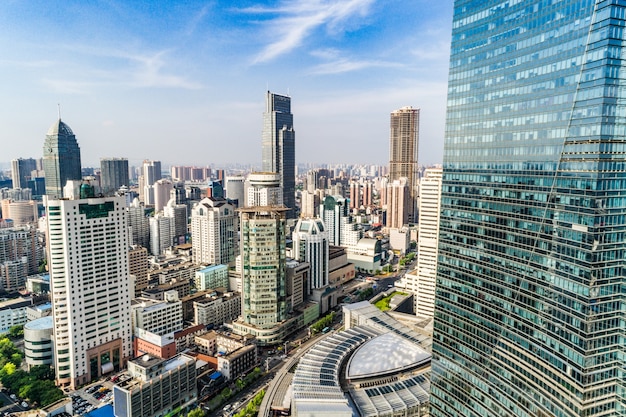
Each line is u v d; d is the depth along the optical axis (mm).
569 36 129750
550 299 136500
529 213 144250
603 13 119250
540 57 140125
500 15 155125
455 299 179375
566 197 130625
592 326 124750
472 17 167750
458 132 176125
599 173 121375
